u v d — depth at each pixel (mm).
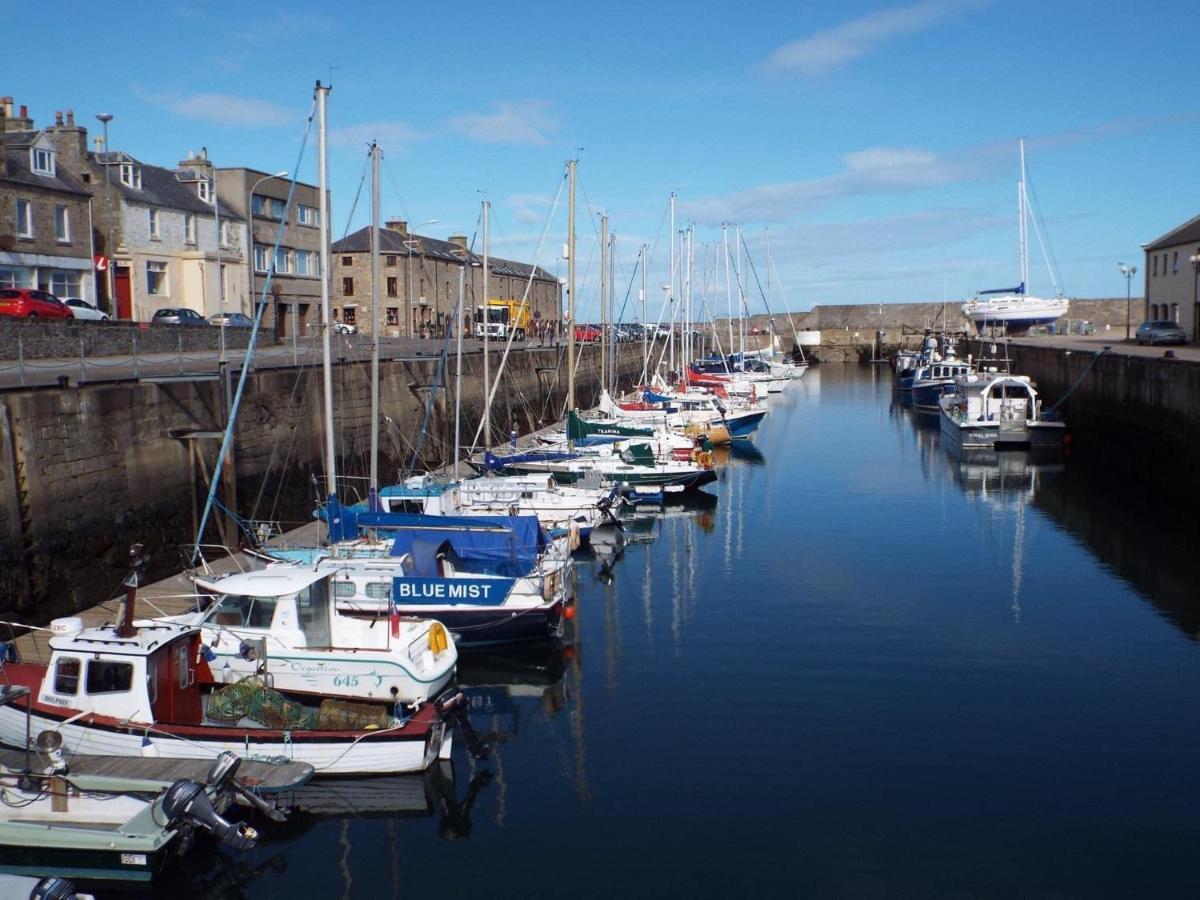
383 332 67562
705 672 17922
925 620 20891
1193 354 42062
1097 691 16891
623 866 11711
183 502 23062
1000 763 14227
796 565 25797
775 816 12789
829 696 16719
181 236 48094
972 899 11023
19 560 18062
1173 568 25062
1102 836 12297
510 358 47250
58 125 44062
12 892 9594
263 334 40625
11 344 26141
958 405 52250
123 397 21109
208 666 14945
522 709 16359
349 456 31000
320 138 21953
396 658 14867
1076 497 35312
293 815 12977
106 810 11742
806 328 125250
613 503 28656
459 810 13031
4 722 13508
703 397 53531
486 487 27672
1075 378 49438
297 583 15430
